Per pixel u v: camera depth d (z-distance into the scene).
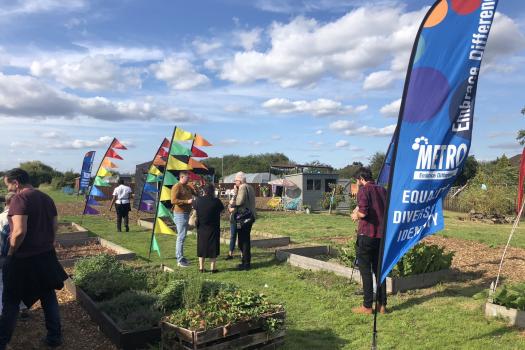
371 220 6.09
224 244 11.99
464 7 4.26
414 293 7.17
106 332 5.14
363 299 6.67
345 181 29.98
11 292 4.50
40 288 4.60
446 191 4.59
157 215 10.15
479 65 4.38
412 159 4.34
